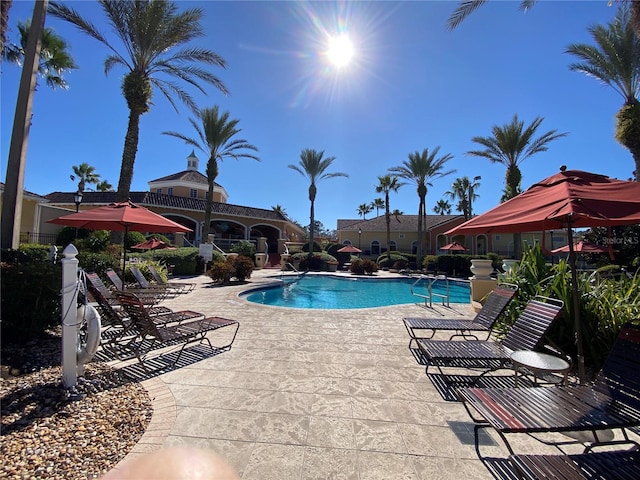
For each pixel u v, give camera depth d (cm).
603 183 351
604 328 456
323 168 2798
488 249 3862
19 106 652
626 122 1207
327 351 515
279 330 642
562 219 400
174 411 321
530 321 421
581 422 229
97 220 672
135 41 1293
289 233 4241
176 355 484
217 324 531
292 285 1734
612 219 282
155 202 2739
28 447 246
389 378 412
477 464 251
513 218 353
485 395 269
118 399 338
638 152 1205
